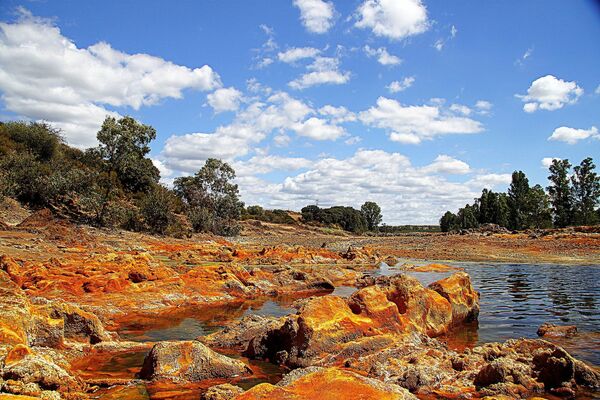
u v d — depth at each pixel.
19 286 15.93
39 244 30.69
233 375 9.42
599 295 21.41
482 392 8.28
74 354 10.52
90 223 49.66
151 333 13.59
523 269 35.22
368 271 33.38
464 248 55.19
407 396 6.60
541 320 15.57
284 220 116.19
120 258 24.59
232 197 76.69
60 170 52.31
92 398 7.78
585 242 55.03
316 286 24.53
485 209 114.56
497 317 16.19
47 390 7.31
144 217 56.84
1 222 36.53
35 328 10.23
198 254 38.91
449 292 14.87
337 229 121.44
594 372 8.85
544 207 99.75
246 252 41.19
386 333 11.39
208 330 14.10
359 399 6.17
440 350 11.02
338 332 10.70
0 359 7.43
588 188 95.31
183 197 78.62
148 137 56.19
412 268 34.16
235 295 21.09
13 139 59.19
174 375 8.88
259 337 11.30
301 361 10.01
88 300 17.00
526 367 8.95
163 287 19.66
